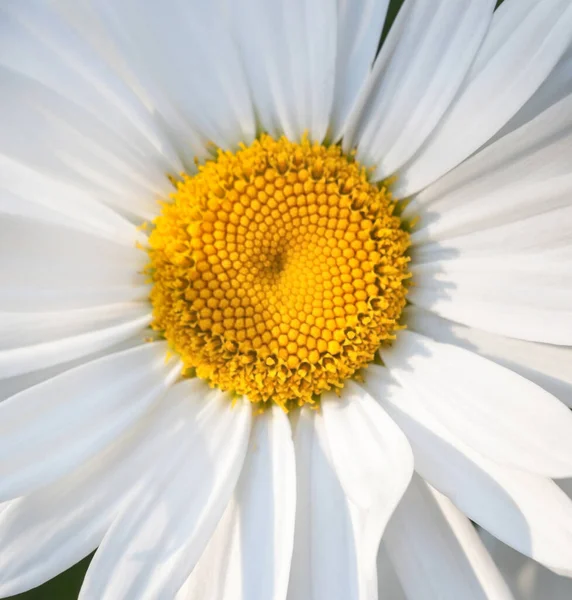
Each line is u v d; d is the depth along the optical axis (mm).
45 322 118
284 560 115
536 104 119
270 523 117
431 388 120
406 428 120
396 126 120
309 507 119
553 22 114
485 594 117
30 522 115
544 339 118
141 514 117
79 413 118
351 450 118
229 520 118
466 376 119
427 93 118
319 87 120
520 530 114
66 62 117
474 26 116
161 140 121
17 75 115
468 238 121
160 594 112
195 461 120
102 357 120
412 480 120
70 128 118
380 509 109
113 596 113
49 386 117
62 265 119
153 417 121
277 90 121
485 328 120
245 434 121
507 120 116
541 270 119
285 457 120
